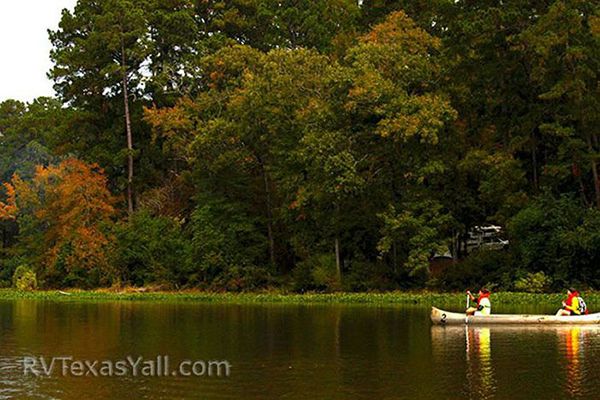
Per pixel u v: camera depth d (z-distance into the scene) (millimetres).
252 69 62875
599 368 21453
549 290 48000
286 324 33875
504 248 57375
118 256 65250
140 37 69375
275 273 60375
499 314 35438
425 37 56125
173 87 72250
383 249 50844
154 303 51125
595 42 47531
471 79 52938
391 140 51469
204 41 71562
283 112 55375
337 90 51469
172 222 65750
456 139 53188
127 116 71688
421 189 51938
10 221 84000
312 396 18234
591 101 46719
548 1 50438
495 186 49312
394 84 51781
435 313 33094
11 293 64438
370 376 20578
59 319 37969
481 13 49812
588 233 46031
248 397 18234
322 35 72500
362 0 74500
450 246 57875
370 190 53281
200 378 20688
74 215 67750
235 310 43062
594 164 48531
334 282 53875
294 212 56469
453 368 21672
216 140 58812
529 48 49281
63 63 72312
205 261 59438
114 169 74875
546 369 21375
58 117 76312
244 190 62094
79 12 74562
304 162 52406
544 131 48281
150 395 18609
